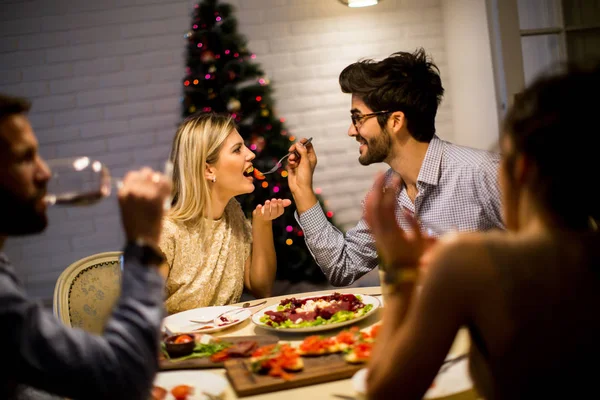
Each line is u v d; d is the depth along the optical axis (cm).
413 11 436
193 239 189
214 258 192
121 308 84
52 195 89
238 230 204
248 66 384
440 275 67
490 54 334
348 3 396
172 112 432
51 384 78
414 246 75
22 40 423
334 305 145
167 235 183
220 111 380
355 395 99
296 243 380
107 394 79
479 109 372
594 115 63
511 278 64
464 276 65
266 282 201
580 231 66
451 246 67
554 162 64
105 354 79
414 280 74
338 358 113
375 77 174
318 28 433
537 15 309
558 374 63
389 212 75
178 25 428
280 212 197
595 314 63
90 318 172
